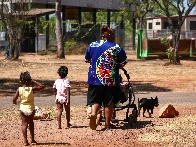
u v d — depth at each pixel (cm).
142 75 3012
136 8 6875
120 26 7612
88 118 1333
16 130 1164
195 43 4897
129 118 1178
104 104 1129
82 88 2314
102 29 1136
